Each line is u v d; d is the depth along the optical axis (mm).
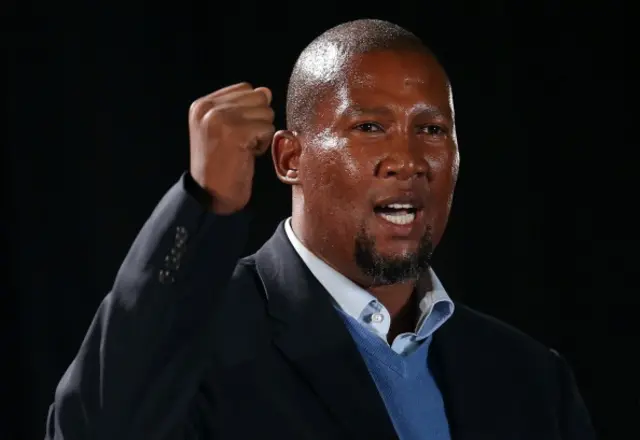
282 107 10180
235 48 10117
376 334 5223
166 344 4207
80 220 9664
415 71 5098
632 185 10836
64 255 9609
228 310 5121
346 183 4992
